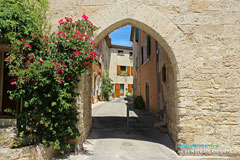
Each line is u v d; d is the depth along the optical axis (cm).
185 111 408
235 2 436
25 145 354
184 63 421
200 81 417
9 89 583
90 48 380
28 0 418
